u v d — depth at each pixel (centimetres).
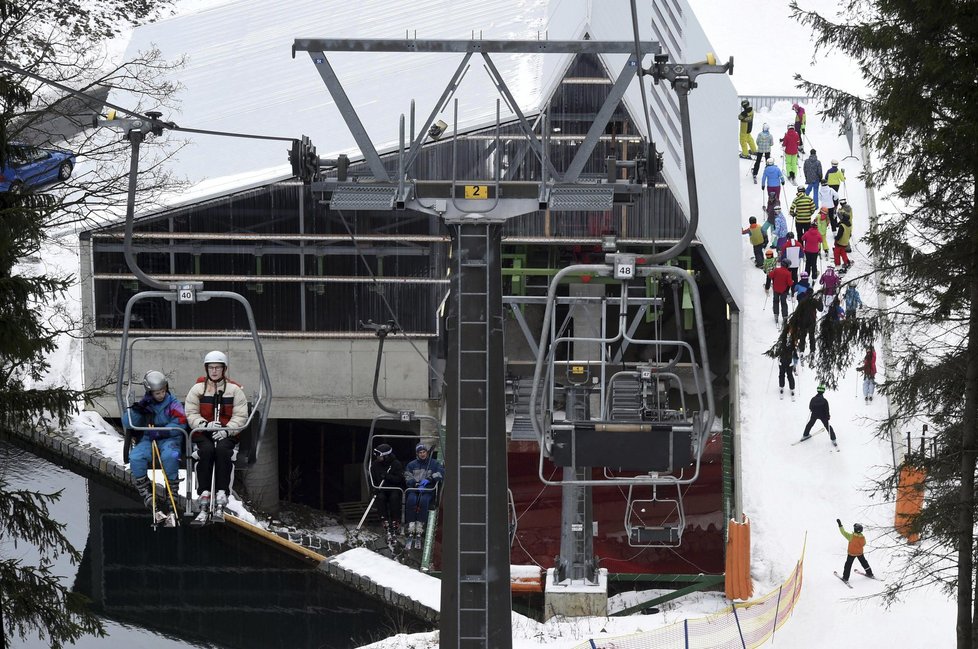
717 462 10812
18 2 7244
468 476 5169
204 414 5762
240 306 11162
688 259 10912
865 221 14212
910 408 7331
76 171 11562
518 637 8600
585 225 10762
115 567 9625
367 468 9244
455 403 5181
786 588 9112
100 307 11062
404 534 10512
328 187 5203
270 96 12812
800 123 15712
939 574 9269
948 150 6431
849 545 9319
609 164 5175
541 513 10612
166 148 11950
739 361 11325
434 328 11181
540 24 12988
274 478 11600
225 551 9794
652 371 7200
